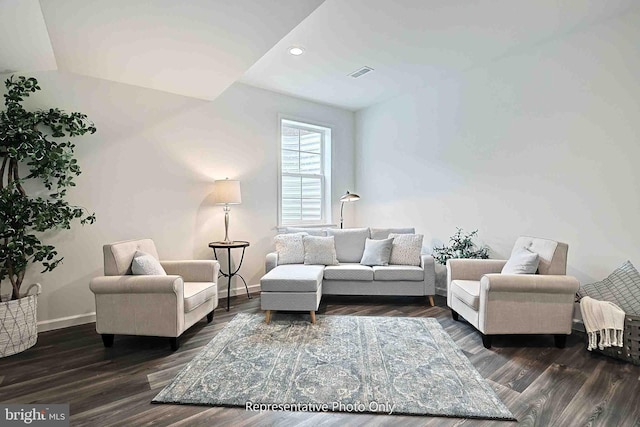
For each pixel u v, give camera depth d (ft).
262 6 6.74
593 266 9.80
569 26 9.78
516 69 11.55
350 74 13.23
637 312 8.32
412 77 13.62
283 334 9.55
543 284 8.47
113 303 8.63
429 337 9.34
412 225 15.48
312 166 17.19
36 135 8.80
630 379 7.08
